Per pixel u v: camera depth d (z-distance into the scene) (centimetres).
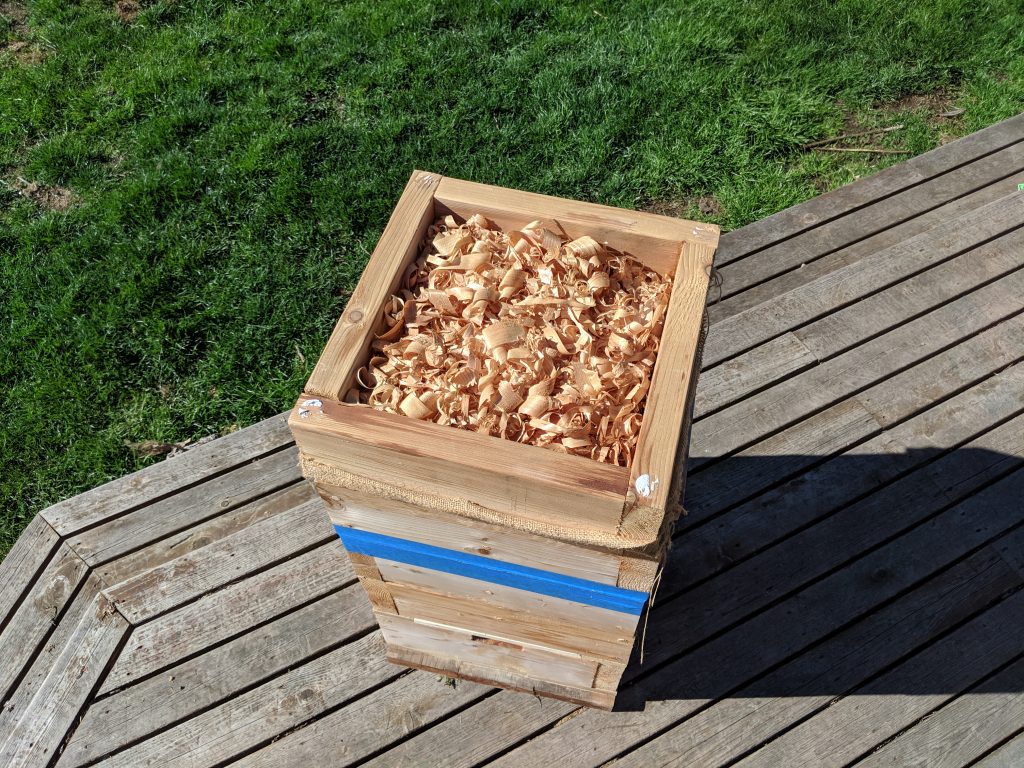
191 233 298
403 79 345
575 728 198
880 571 217
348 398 134
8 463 250
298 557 220
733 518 225
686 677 204
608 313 150
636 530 122
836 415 242
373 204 304
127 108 335
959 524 224
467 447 124
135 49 359
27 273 288
